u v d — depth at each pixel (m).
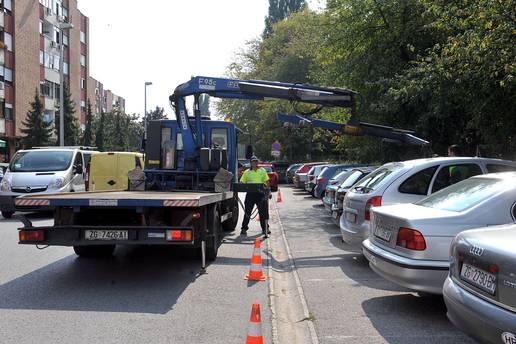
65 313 5.85
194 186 11.07
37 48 45.97
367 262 9.09
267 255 9.89
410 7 17.97
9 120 41.31
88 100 55.50
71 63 55.59
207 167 10.73
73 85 56.25
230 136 12.45
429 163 8.20
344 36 19.58
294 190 32.38
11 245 10.53
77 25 57.34
